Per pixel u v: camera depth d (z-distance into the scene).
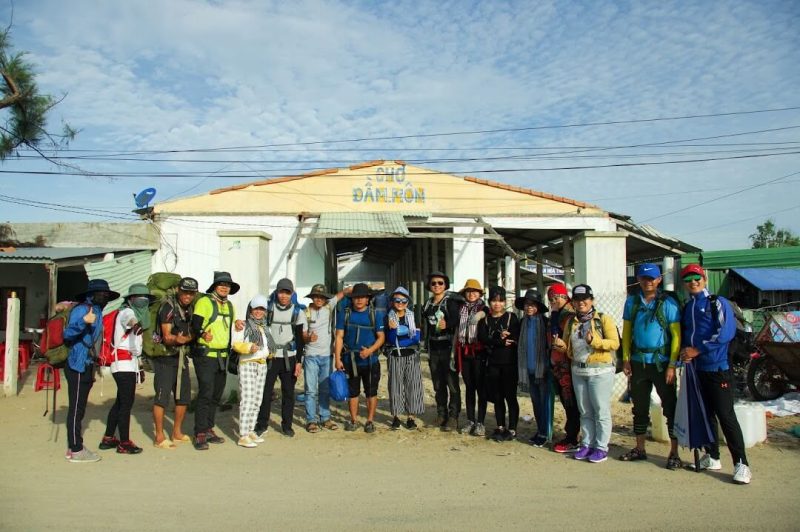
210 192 18.73
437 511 4.67
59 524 4.36
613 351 6.86
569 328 6.46
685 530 4.27
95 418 8.41
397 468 5.94
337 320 7.71
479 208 19.53
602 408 6.14
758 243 41.38
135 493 5.11
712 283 18.38
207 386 6.73
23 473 5.70
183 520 4.46
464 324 7.52
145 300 6.72
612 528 4.31
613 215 19.81
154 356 6.77
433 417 8.52
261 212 18.78
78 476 5.61
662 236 19.08
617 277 9.87
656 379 5.96
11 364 10.28
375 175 19.44
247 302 9.97
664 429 6.94
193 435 7.41
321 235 15.62
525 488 5.27
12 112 12.20
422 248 22.80
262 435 7.33
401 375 7.62
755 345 10.16
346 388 7.45
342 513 4.62
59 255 14.96
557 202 19.66
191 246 18.52
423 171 19.58
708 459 5.85
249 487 5.29
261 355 7.04
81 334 6.13
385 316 7.71
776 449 6.60
